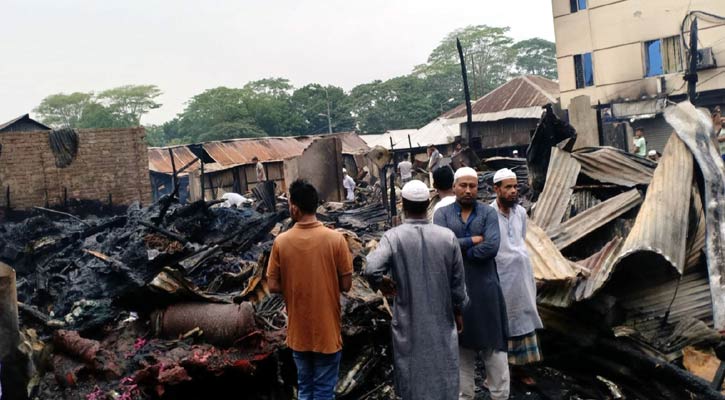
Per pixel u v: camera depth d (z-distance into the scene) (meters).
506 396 4.12
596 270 4.89
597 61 24.22
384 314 5.06
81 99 74.12
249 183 27.84
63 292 5.76
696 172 5.49
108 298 5.20
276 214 8.21
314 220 3.82
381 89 70.94
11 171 15.84
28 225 8.47
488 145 29.53
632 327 4.95
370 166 26.16
